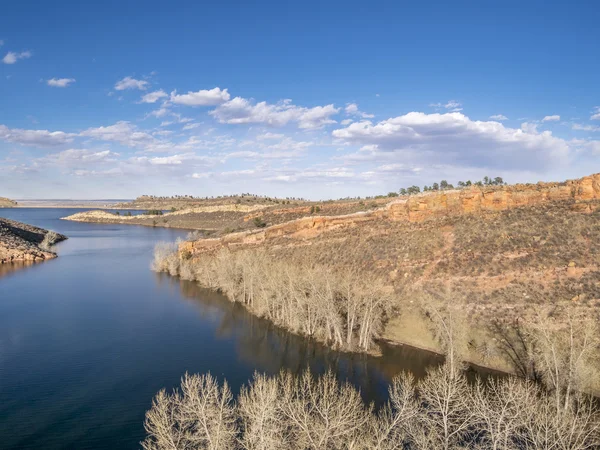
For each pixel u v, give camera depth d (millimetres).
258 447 19969
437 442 23656
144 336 52750
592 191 57844
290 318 54344
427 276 57031
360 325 51531
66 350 47844
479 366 42000
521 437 23250
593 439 23469
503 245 56438
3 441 30281
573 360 32906
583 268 48094
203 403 23281
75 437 30734
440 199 68750
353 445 19781
